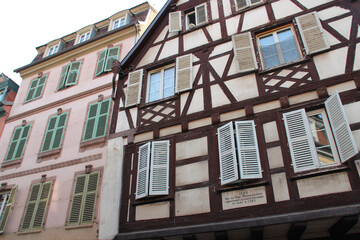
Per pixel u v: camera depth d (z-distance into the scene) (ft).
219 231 21.21
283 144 22.40
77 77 45.88
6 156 43.45
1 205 39.47
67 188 35.17
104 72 43.32
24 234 34.37
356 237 20.15
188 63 30.71
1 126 48.32
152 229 23.72
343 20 25.93
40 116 45.44
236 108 25.64
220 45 30.42
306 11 28.09
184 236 22.26
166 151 26.55
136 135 29.30
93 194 32.91
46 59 51.06
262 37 29.55
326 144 21.63
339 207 18.52
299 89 24.03
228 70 28.25
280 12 29.48
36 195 36.81
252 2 32.17
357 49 23.89
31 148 42.19
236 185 22.33
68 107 43.37
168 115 28.76
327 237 20.76
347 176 19.69
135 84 32.68
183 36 33.76
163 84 32.09
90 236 30.37
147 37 35.81
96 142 36.68
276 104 24.35
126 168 27.86
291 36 28.09
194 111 27.61
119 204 26.23
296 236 20.94
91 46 48.06
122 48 44.78
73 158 37.27
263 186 21.68
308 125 22.16
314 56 25.21
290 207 20.25
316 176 20.49
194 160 25.11
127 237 23.79
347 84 22.70
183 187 24.36
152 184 25.11
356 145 20.24
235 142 24.08
